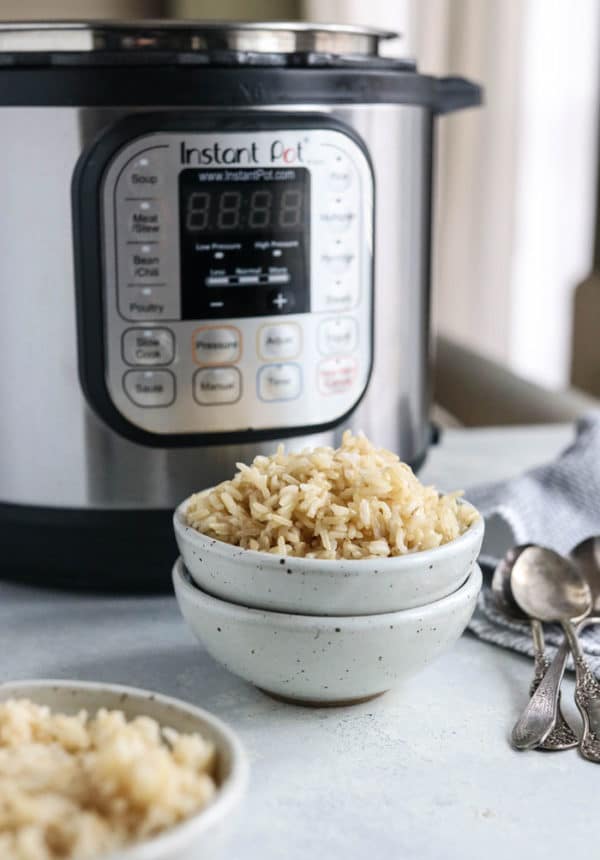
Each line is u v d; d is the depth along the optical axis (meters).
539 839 0.46
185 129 0.62
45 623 0.67
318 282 0.67
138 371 0.65
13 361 0.66
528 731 0.53
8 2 1.75
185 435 0.66
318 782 0.50
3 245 0.65
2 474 0.68
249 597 0.53
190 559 0.55
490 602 0.67
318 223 0.66
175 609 0.69
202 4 1.92
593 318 2.16
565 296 2.30
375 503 0.53
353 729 0.55
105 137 0.62
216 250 0.64
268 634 0.52
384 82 0.67
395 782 0.50
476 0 2.08
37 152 0.63
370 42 0.70
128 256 0.63
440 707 0.57
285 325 0.66
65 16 1.80
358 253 0.68
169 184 0.63
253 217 0.64
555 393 1.37
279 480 0.55
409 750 0.53
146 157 0.62
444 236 2.22
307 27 0.64
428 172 0.75
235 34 0.63
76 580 0.70
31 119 0.63
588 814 0.48
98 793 0.38
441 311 2.25
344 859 0.44
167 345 0.65
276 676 0.54
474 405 1.45
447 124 2.17
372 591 0.52
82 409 0.66
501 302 2.25
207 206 0.63
